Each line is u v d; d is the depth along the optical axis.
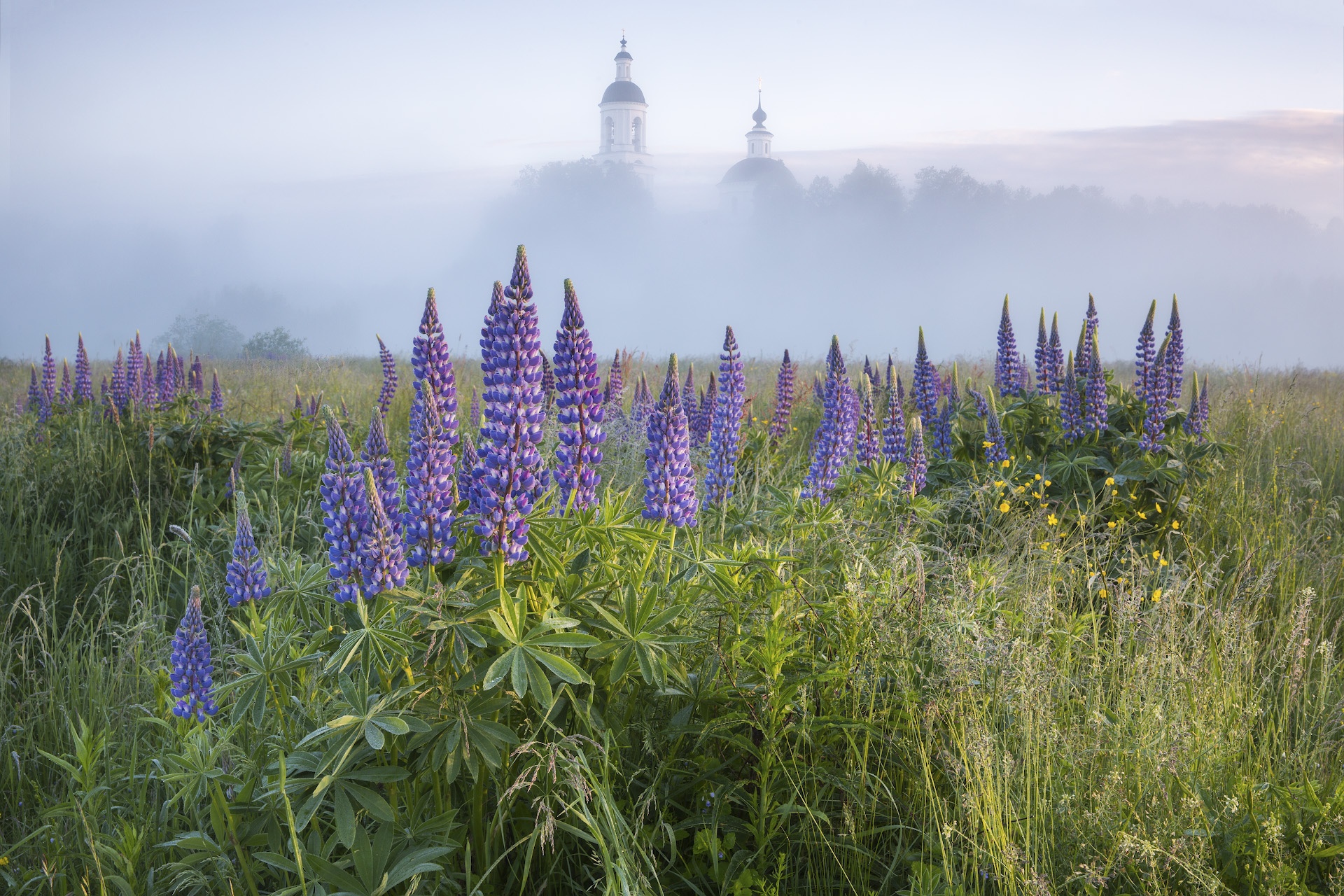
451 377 3.25
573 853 2.82
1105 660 3.93
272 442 7.25
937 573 4.28
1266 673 4.13
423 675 2.59
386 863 2.32
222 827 2.50
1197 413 6.77
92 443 7.04
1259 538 5.59
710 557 3.23
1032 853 2.72
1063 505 6.00
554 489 3.29
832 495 5.52
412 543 2.66
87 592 5.29
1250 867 2.61
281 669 2.60
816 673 3.25
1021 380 8.68
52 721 3.65
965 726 2.98
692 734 3.15
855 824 2.91
